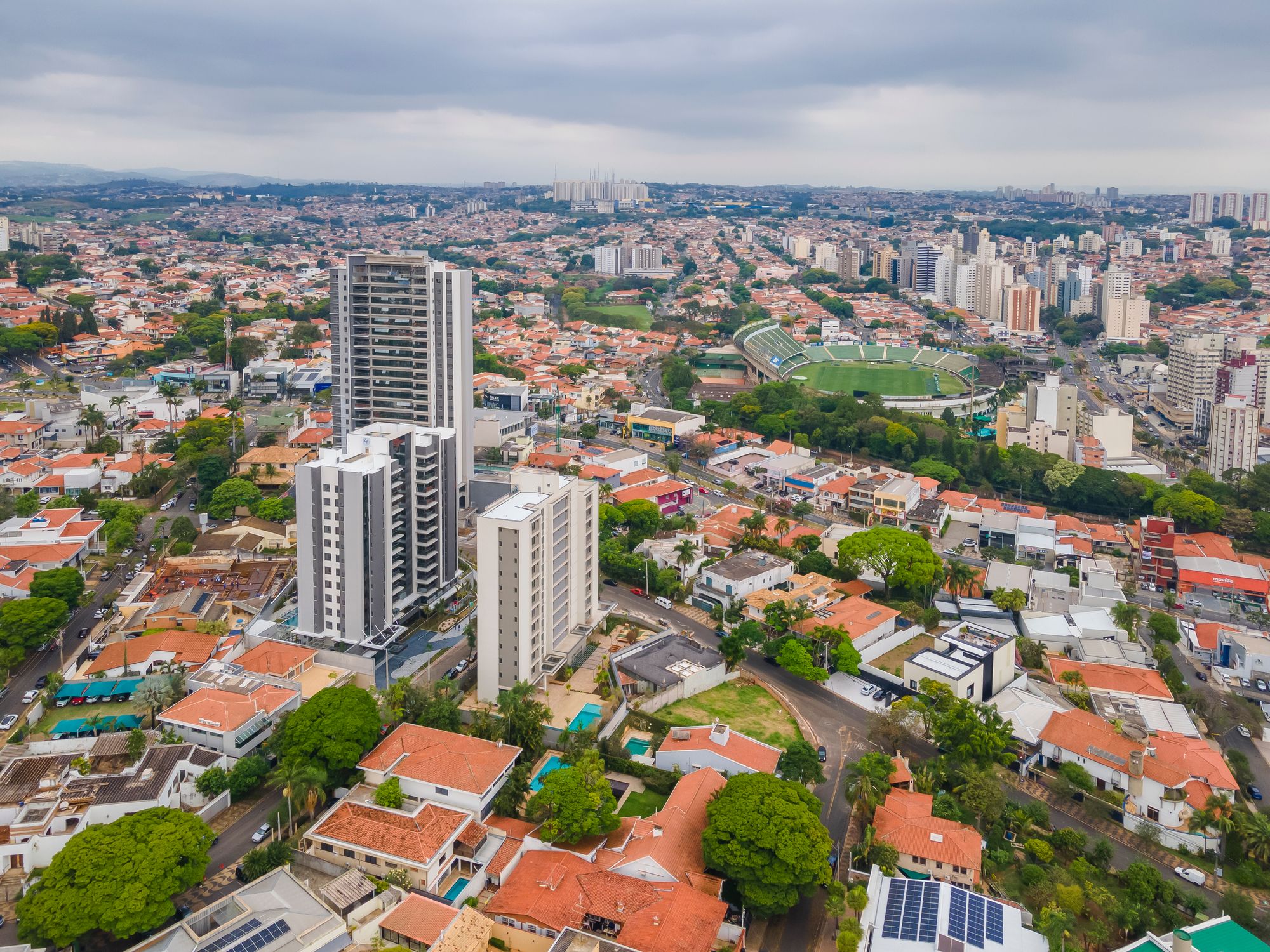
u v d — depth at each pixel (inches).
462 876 6643.7
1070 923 6141.7
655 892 6220.5
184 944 5590.6
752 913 6505.9
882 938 5999.0
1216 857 7529.5
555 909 6102.4
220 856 6756.9
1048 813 7746.1
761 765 7760.8
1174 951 5816.9
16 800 6825.8
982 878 6939.0
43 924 5634.8
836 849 7204.7
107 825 6215.6
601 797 7037.4
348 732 7465.6
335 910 5925.2
